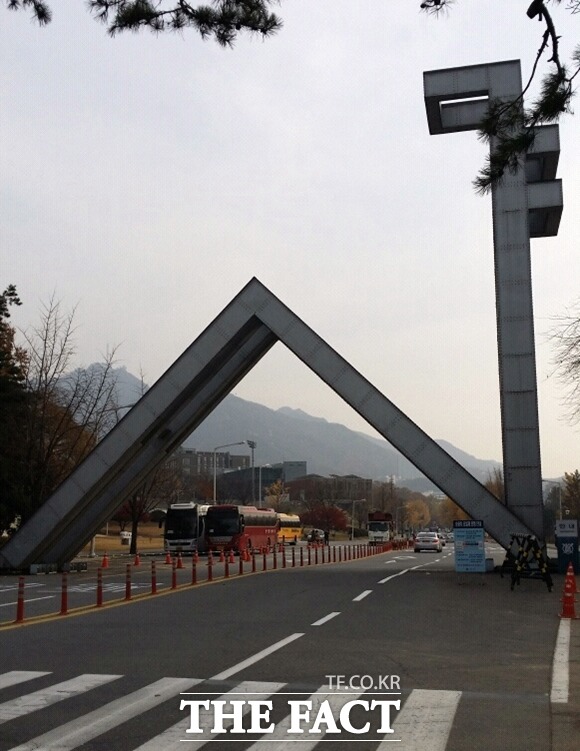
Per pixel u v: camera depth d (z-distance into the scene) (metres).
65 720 7.99
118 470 33.47
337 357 31.23
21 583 15.73
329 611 17.61
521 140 9.96
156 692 9.23
